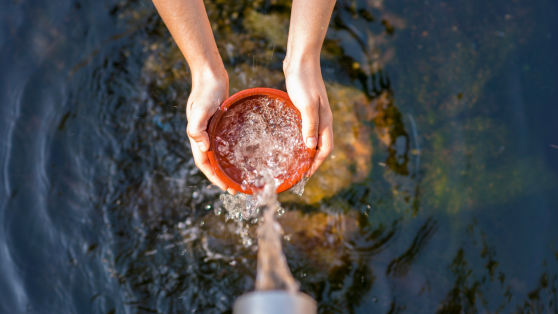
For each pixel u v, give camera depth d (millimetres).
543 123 1827
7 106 1896
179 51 2023
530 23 1997
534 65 1925
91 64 1985
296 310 584
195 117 1166
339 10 2072
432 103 1910
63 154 1842
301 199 1791
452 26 2025
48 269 1661
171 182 1831
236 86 1949
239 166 1229
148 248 1722
